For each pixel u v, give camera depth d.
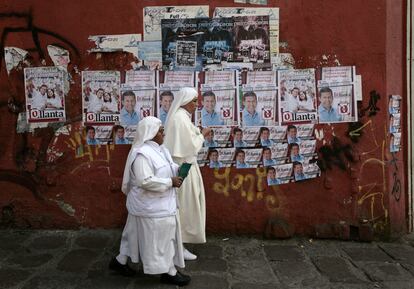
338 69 5.48
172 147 4.76
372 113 5.50
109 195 5.67
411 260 5.04
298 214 5.60
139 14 5.48
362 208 5.57
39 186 5.70
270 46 5.47
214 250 5.23
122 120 5.59
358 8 5.42
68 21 5.53
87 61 5.56
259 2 5.45
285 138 5.54
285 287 4.39
